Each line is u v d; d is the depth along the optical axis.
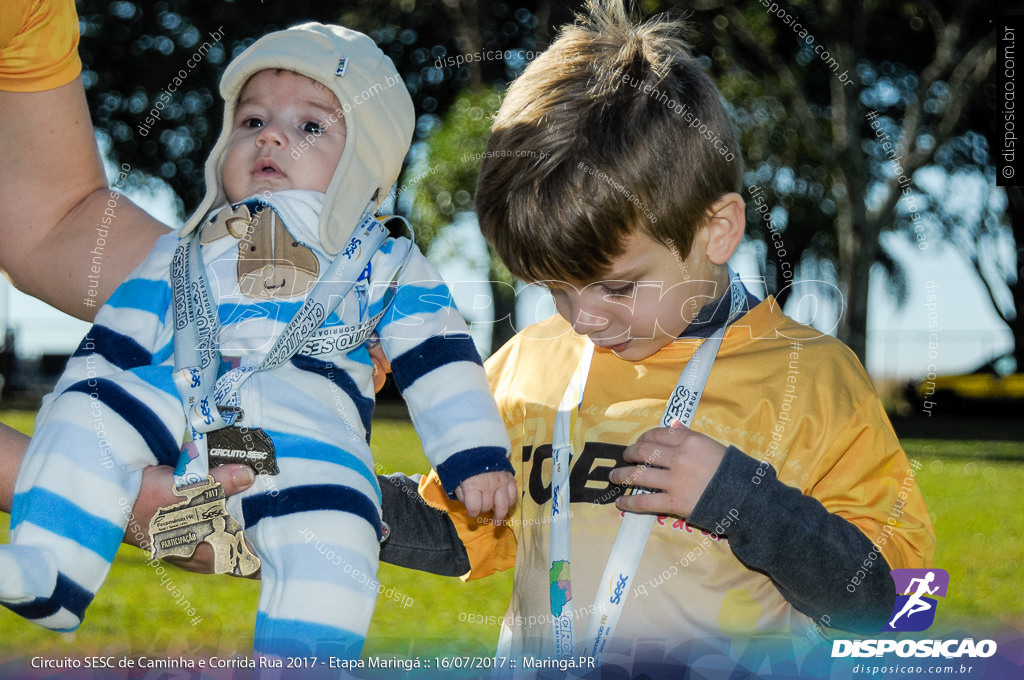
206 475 1.55
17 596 1.40
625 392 1.71
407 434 5.60
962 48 11.12
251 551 1.58
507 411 1.86
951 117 10.33
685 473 1.47
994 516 5.91
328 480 1.56
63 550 1.46
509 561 1.96
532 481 1.75
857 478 1.56
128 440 1.55
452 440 1.66
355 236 1.75
